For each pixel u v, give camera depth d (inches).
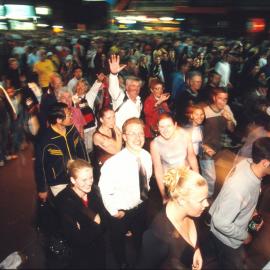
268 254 137.9
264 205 155.3
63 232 120.5
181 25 820.6
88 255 122.9
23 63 458.6
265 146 105.4
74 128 162.1
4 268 95.1
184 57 464.4
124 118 197.6
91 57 548.1
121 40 757.9
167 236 86.0
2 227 177.9
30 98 242.4
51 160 152.1
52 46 606.2
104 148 165.6
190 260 91.7
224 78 387.2
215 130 185.0
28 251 115.0
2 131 250.5
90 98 223.1
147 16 1043.3
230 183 109.4
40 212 137.3
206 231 151.6
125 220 139.1
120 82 277.7
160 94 208.1
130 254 145.6
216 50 490.0
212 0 735.7
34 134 232.4
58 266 112.8
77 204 121.3
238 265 117.0
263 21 670.5
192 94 219.0
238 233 111.7
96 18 1227.9
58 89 218.4
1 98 245.6
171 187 89.7
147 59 489.1
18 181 232.2
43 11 1151.0
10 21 1030.4
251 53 489.7
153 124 207.3
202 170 184.9
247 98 264.4
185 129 171.9
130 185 135.6
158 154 153.6
